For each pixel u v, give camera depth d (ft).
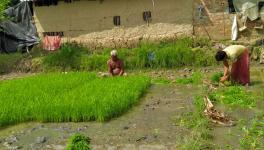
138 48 75.92
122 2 82.02
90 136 34.40
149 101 45.85
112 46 82.64
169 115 39.50
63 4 85.10
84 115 38.86
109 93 45.24
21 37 87.97
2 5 81.46
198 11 79.36
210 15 79.00
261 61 70.64
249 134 32.60
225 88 48.91
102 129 36.19
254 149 29.55
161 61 72.69
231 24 78.33
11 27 88.43
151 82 57.72
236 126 35.12
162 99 46.52
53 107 39.83
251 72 62.85
